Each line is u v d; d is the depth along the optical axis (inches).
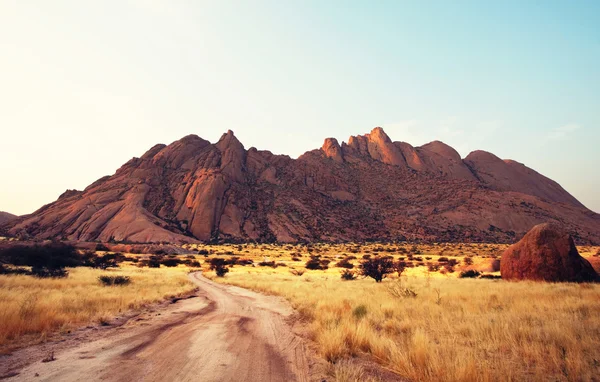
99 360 242.4
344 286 975.6
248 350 285.7
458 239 7288.4
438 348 252.1
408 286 825.5
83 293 631.8
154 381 198.5
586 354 233.8
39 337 310.7
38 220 6924.2
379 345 271.9
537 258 1055.0
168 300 717.3
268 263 2792.8
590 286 777.6
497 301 528.4
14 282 750.5
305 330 390.3
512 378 196.1
